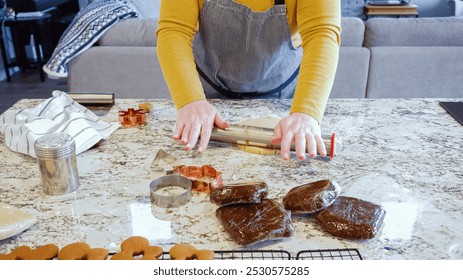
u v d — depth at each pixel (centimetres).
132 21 258
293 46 134
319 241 75
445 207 83
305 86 106
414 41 249
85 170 98
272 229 73
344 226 75
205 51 138
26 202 86
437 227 77
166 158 102
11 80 425
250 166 99
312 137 94
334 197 80
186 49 120
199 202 86
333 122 122
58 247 72
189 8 121
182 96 109
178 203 84
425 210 82
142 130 119
